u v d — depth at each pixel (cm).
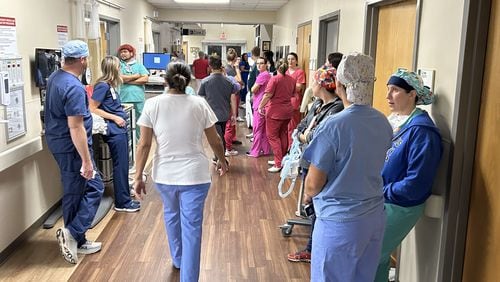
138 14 858
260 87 607
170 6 1081
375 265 193
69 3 435
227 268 298
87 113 301
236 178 514
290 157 310
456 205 210
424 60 245
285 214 400
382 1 331
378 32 364
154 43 1105
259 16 1169
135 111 530
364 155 179
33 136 347
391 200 216
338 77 186
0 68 289
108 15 621
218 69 510
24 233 332
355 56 181
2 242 299
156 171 250
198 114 245
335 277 187
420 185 210
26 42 335
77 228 304
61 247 296
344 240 181
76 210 307
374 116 183
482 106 197
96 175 317
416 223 234
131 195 439
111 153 390
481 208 197
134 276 283
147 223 371
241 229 364
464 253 213
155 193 450
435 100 229
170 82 245
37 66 346
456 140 205
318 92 271
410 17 294
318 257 189
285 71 529
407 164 216
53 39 393
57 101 285
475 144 203
